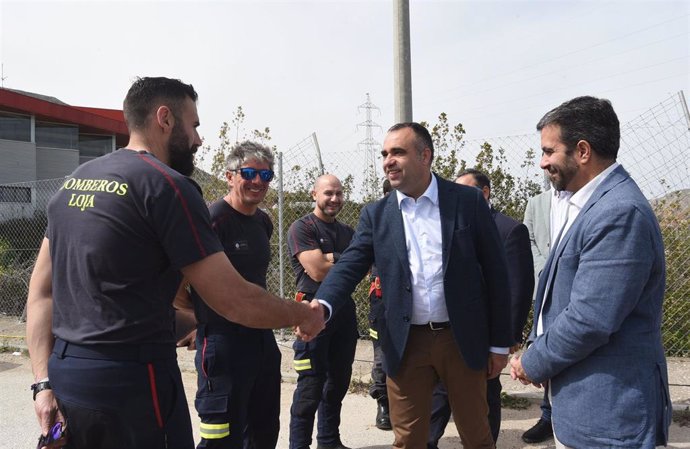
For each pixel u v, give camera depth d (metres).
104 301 1.71
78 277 1.74
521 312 3.30
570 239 1.97
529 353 2.03
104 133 24.58
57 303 1.80
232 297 1.82
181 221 1.75
